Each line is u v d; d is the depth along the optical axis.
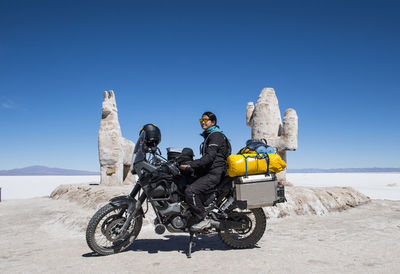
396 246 4.50
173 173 4.04
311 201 7.92
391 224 6.30
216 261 3.82
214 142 4.17
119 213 4.29
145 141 4.26
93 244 4.06
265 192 4.19
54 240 5.50
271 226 6.21
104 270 3.53
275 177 4.31
